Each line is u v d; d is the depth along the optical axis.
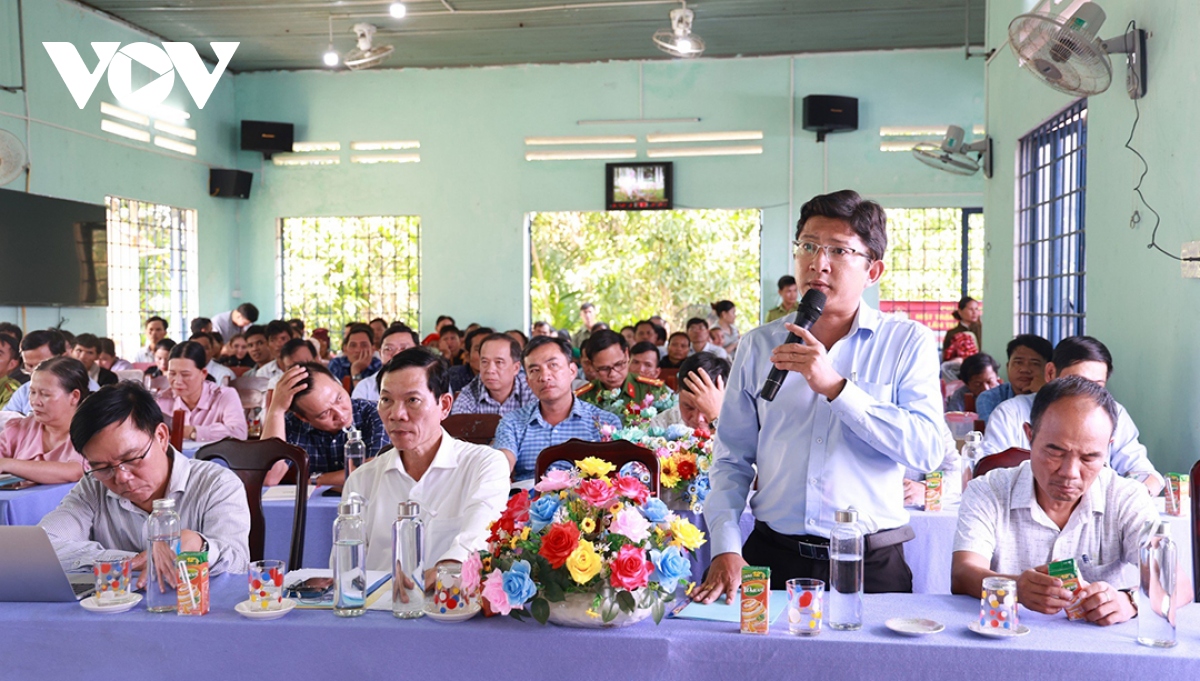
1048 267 5.80
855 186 9.98
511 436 3.89
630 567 1.72
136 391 2.31
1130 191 4.40
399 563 1.87
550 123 10.45
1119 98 4.51
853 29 9.34
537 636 1.74
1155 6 4.10
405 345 5.89
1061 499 2.01
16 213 7.67
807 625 1.73
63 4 8.30
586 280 13.88
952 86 9.83
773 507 2.10
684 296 13.59
